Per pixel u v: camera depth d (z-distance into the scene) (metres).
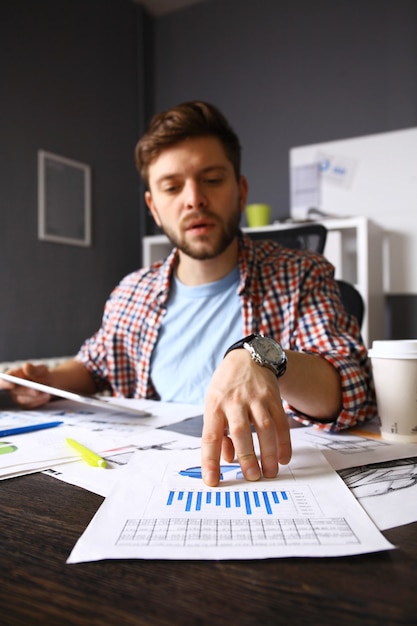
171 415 0.75
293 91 2.33
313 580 0.27
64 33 2.09
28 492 0.42
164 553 0.30
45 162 1.96
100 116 2.28
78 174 2.13
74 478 0.46
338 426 0.63
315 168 2.24
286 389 0.61
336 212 2.19
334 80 2.24
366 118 2.16
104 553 0.30
